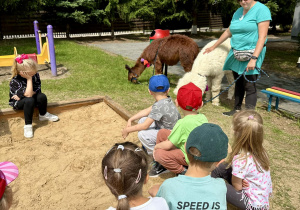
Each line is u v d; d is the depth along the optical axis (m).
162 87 3.42
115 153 1.70
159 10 21.42
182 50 6.66
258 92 7.67
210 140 1.96
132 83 7.84
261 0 15.67
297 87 8.41
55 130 4.94
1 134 4.69
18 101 4.71
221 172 3.01
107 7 18.69
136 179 1.67
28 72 4.61
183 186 2.00
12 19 18.94
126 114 5.22
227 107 6.39
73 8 17.97
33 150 4.25
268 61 12.28
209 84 6.55
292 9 21.67
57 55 11.93
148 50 7.28
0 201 1.68
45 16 18.52
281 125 5.41
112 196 3.28
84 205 3.13
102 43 18.09
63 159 4.02
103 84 7.57
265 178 2.55
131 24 22.94
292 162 3.97
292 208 3.03
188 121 2.97
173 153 3.18
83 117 5.45
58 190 3.38
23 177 3.61
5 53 12.76
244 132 2.46
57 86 7.21
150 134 3.61
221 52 5.96
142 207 1.73
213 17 26.59
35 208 3.09
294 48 16.45
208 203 1.95
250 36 5.05
